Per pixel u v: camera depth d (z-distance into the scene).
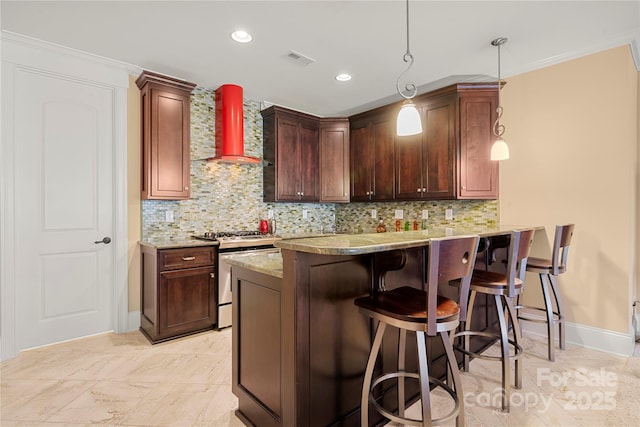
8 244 2.50
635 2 2.10
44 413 1.83
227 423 1.77
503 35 2.51
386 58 2.89
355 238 1.72
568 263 2.81
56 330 2.76
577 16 2.27
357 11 2.21
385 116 3.93
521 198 3.07
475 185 3.22
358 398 1.65
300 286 1.40
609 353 2.59
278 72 3.18
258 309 1.68
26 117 2.61
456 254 1.36
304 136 4.23
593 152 2.67
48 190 2.72
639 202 2.86
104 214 2.99
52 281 2.74
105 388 2.09
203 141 3.60
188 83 3.19
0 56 2.45
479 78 3.31
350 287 1.61
